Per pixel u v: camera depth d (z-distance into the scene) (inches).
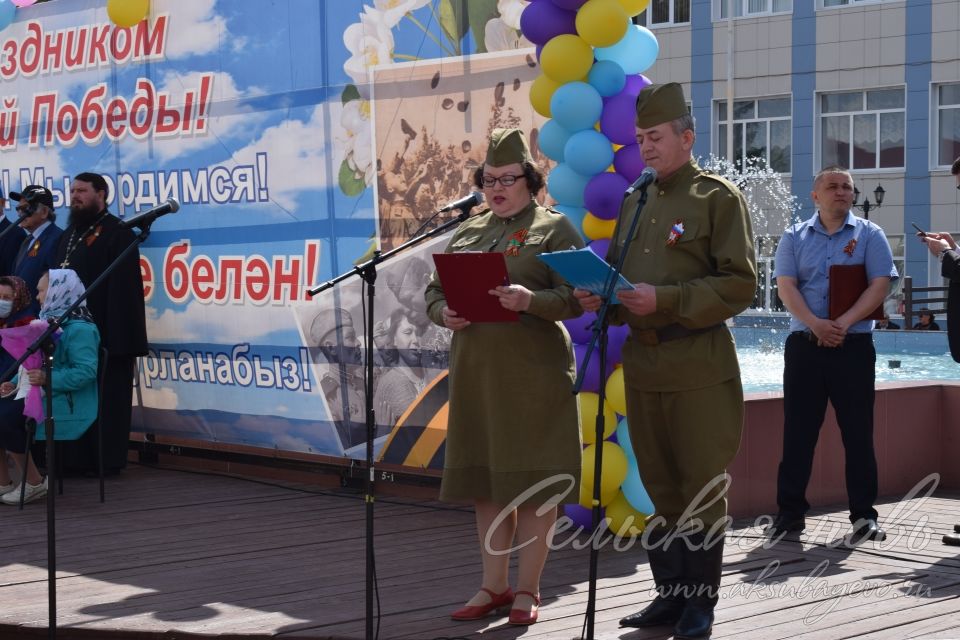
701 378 157.2
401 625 167.3
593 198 203.0
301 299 273.4
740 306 155.2
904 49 978.7
